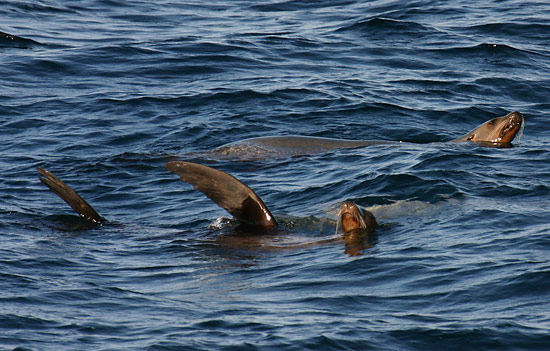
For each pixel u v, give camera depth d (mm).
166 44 83000
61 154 54531
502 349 23922
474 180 44094
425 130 60531
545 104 67188
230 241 36188
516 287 28125
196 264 32938
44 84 71062
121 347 24062
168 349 23875
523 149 52531
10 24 90375
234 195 37594
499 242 33250
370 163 49625
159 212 42438
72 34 88438
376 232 36281
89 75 73688
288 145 55625
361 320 25984
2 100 66125
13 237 36469
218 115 63344
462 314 26297
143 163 52062
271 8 105812
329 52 81375
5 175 49500
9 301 27766
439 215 38125
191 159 53406
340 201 42156
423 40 84562
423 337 24672
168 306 27734
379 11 98062
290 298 28406
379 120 62531
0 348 23688
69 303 27938
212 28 93062
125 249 35281
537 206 38719
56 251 34500
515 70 75375
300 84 70875
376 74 74562
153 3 109312
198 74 74375
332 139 56594
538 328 24953
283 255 33844
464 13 94750
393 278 30000
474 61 78125
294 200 43625
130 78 73062
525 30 86938
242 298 28547
